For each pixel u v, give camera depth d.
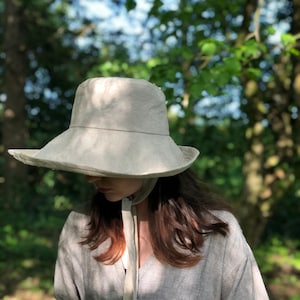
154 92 1.83
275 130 6.01
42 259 8.51
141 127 1.81
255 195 6.00
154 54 9.69
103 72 6.56
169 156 1.80
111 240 1.93
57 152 1.80
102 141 1.79
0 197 13.03
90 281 1.94
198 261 1.83
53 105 15.24
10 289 6.94
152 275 1.83
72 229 2.03
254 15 4.91
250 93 5.82
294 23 5.48
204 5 4.79
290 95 5.93
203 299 1.83
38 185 14.05
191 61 4.46
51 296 6.76
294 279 8.24
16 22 13.95
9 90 13.88
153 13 4.71
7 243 9.34
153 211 1.88
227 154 8.20
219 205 1.92
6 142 13.77
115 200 1.84
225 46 4.09
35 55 14.75
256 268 1.91
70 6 14.72
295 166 5.96
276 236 11.23
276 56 5.88
